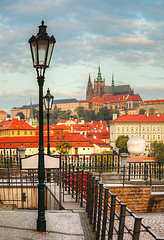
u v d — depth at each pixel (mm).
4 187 17281
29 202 17281
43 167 10711
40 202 10570
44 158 11422
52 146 170500
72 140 176375
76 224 11438
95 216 10742
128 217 18094
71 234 10242
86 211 13367
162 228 15617
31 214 12617
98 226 9781
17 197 16266
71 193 17375
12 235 9875
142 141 30422
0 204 16516
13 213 12773
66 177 17953
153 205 20141
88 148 175750
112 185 20297
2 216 12219
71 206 14430
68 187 17188
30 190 17297
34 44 10242
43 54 10258
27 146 165750
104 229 9484
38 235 9977
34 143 167000
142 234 14211
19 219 11797
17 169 21125
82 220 12000
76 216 12602
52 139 176875
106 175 21547
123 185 20219
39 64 10312
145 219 17766
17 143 165500
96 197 10875
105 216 9484
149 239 13422
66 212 13266
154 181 21734
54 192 16297
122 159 22391
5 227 10711
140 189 20078
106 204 9492
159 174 22203
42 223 10445
